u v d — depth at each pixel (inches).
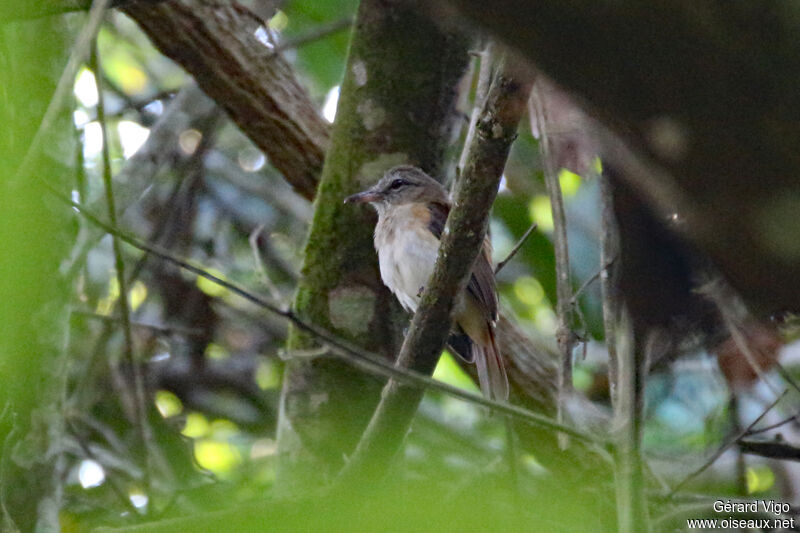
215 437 589.6
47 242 324.5
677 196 104.8
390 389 300.7
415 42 438.6
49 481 347.9
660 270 179.5
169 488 494.3
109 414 554.9
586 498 392.8
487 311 423.8
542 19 97.5
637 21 94.0
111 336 530.3
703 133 97.0
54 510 346.9
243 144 661.3
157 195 596.4
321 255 447.8
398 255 431.2
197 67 436.5
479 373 422.9
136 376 437.7
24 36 327.0
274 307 249.0
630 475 216.1
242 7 440.8
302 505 235.9
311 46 598.2
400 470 353.7
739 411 393.1
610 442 223.8
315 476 424.5
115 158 611.8
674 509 334.3
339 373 434.0
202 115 565.9
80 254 350.3
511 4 98.3
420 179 445.4
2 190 176.7
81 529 447.5
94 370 528.1
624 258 180.1
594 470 404.5
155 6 412.2
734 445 345.4
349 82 447.8
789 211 95.9
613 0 93.8
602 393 523.5
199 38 426.3
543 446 425.7
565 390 303.9
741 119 94.7
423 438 524.1
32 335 331.6
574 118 146.9
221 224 624.7
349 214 447.2
